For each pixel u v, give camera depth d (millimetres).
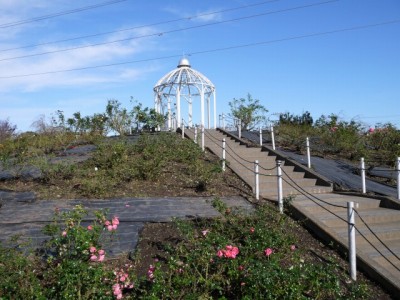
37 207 8367
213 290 5305
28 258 5555
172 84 21266
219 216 7883
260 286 4871
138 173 10375
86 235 5348
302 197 9898
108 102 17641
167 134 16062
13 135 19672
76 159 12406
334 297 5562
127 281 4980
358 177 12008
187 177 10812
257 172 9930
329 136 15867
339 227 8188
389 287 6148
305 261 6641
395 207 9148
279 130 17500
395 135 15219
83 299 4582
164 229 7402
